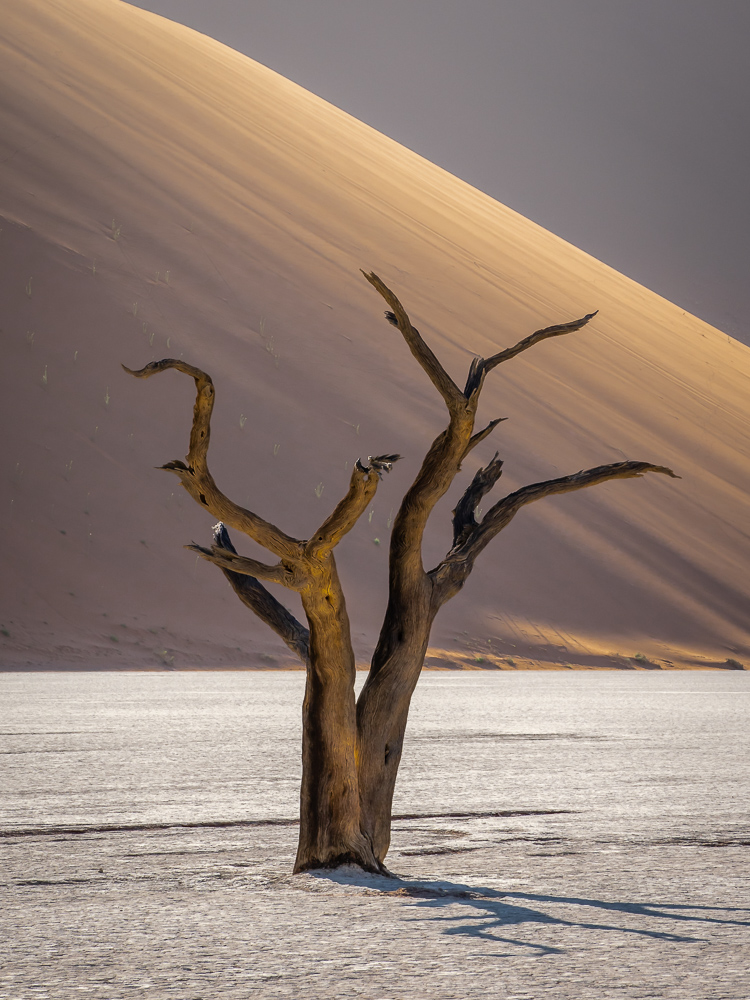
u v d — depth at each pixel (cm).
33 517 16200
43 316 18875
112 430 17850
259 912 2477
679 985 1941
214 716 7388
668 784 4534
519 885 2759
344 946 2198
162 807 3888
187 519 17262
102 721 7031
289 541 2767
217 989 1923
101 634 14862
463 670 16025
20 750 5528
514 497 3153
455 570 3047
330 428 19588
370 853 2931
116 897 2625
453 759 5341
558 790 4366
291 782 4462
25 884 2766
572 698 9794
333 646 2867
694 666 18162
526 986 1934
